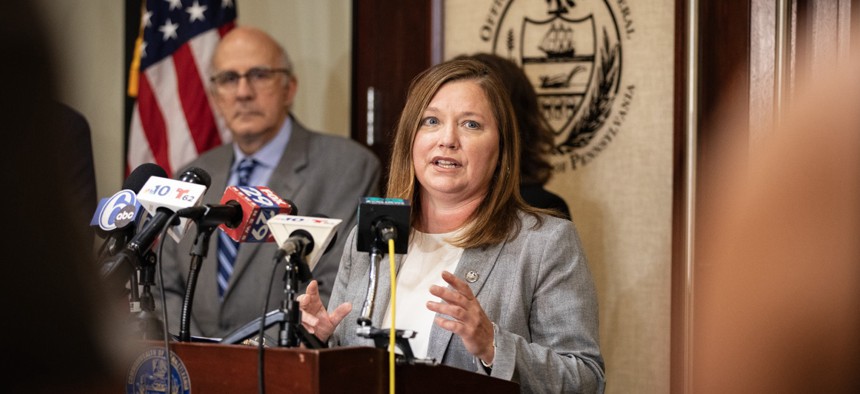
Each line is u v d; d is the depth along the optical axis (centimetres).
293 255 190
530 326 252
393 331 189
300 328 189
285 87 460
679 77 386
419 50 432
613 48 403
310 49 569
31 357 87
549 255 253
